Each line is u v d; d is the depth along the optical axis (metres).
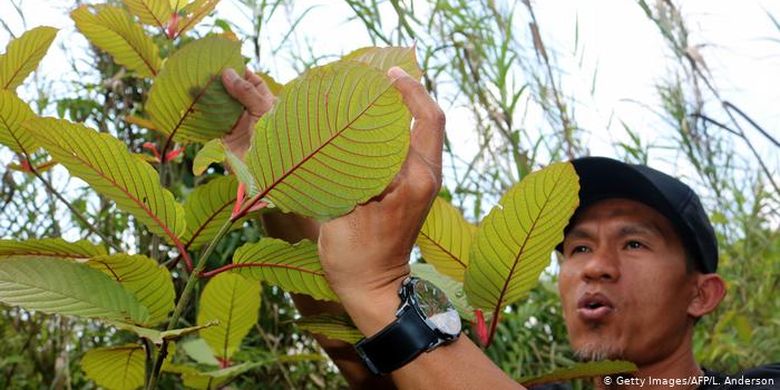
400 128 0.56
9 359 1.44
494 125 1.59
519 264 0.69
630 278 0.97
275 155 0.58
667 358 0.98
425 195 0.64
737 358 1.66
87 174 0.63
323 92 0.56
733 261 1.79
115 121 1.56
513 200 0.67
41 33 0.75
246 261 0.66
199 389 0.93
